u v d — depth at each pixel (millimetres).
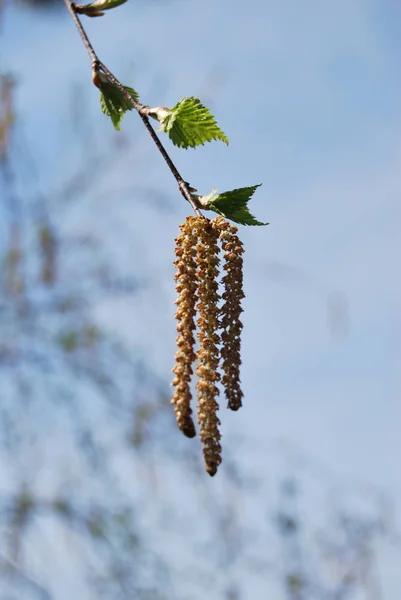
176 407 584
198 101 603
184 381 585
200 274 588
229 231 590
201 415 585
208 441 583
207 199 593
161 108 606
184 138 606
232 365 587
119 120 637
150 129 606
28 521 1204
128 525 1204
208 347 587
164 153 602
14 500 1217
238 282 589
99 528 1197
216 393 585
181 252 590
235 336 588
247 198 592
